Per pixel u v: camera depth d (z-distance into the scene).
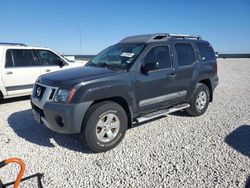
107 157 3.80
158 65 4.74
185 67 5.38
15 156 3.82
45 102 3.91
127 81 4.22
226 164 3.53
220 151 3.96
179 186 3.01
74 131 3.71
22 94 7.49
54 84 3.92
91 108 3.84
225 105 7.16
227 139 4.48
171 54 5.14
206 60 6.07
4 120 5.67
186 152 3.93
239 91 9.59
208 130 4.96
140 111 4.55
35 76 7.66
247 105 7.15
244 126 5.21
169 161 3.63
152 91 4.67
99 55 5.47
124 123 4.19
